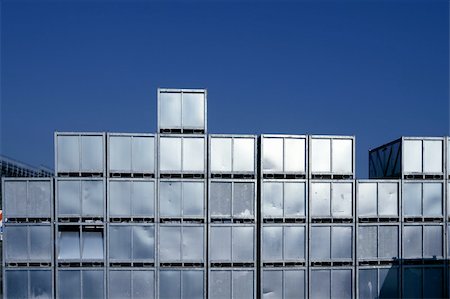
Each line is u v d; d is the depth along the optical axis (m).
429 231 11.98
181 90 11.47
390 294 11.80
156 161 11.30
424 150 12.01
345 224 11.69
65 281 11.17
